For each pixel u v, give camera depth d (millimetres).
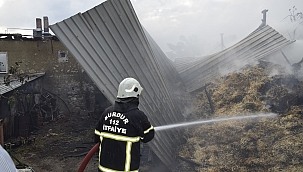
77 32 4512
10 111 10055
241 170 4777
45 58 14508
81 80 14812
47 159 8000
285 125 5203
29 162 7766
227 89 6812
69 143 9633
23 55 14266
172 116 6211
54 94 14695
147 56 5461
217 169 4957
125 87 2307
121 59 5082
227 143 5395
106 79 4891
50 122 13289
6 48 14086
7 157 1179
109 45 4906
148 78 5508
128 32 5105
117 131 2205
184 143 6242
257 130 5281
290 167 4488
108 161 2197
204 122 6168
